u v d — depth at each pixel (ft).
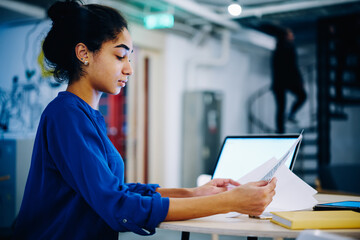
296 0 16.74
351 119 23.99
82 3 4.09
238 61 26.96
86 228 3.65
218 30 21.72
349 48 20.76
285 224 3.42
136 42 17.98
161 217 3.45
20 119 13.07
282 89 22.97
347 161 23.53
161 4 16.60
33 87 13.42
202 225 3.44
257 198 3.47
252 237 3.62
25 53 13.16
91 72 3.87
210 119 20.92
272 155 4.67
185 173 20.68
